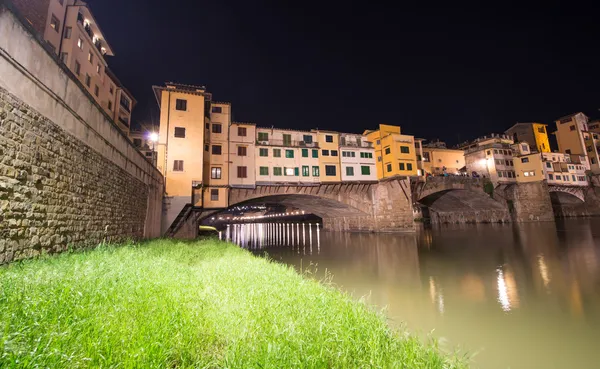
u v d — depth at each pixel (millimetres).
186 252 13422
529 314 10703
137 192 19328
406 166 44031
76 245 11086
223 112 36094
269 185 37406
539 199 55688
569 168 62188
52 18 23906
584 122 71188
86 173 12023
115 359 2920
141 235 20375
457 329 9516
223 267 9516
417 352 4281
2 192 7281
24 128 8211
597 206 62344
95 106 12844
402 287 14883
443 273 17766
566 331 9234
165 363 3100
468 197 55938
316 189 41688
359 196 46219
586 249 23453
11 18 7715
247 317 4715
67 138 10555
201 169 29891
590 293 12781
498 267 18766
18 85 7988
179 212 28438
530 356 7715
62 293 4504
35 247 8547
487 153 57812
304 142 42000
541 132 70250
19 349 2771
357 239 39719
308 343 3820
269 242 42031
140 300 4836
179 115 30266
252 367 3098
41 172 8977
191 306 4902
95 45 30750
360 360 3629
